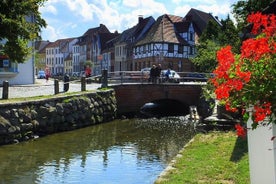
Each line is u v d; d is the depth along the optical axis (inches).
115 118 1171.3
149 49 2687.0
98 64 3828.7
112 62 3486.7
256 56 219.9
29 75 1446.9
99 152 654.5
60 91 1069.1
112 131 904.9
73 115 915.4
